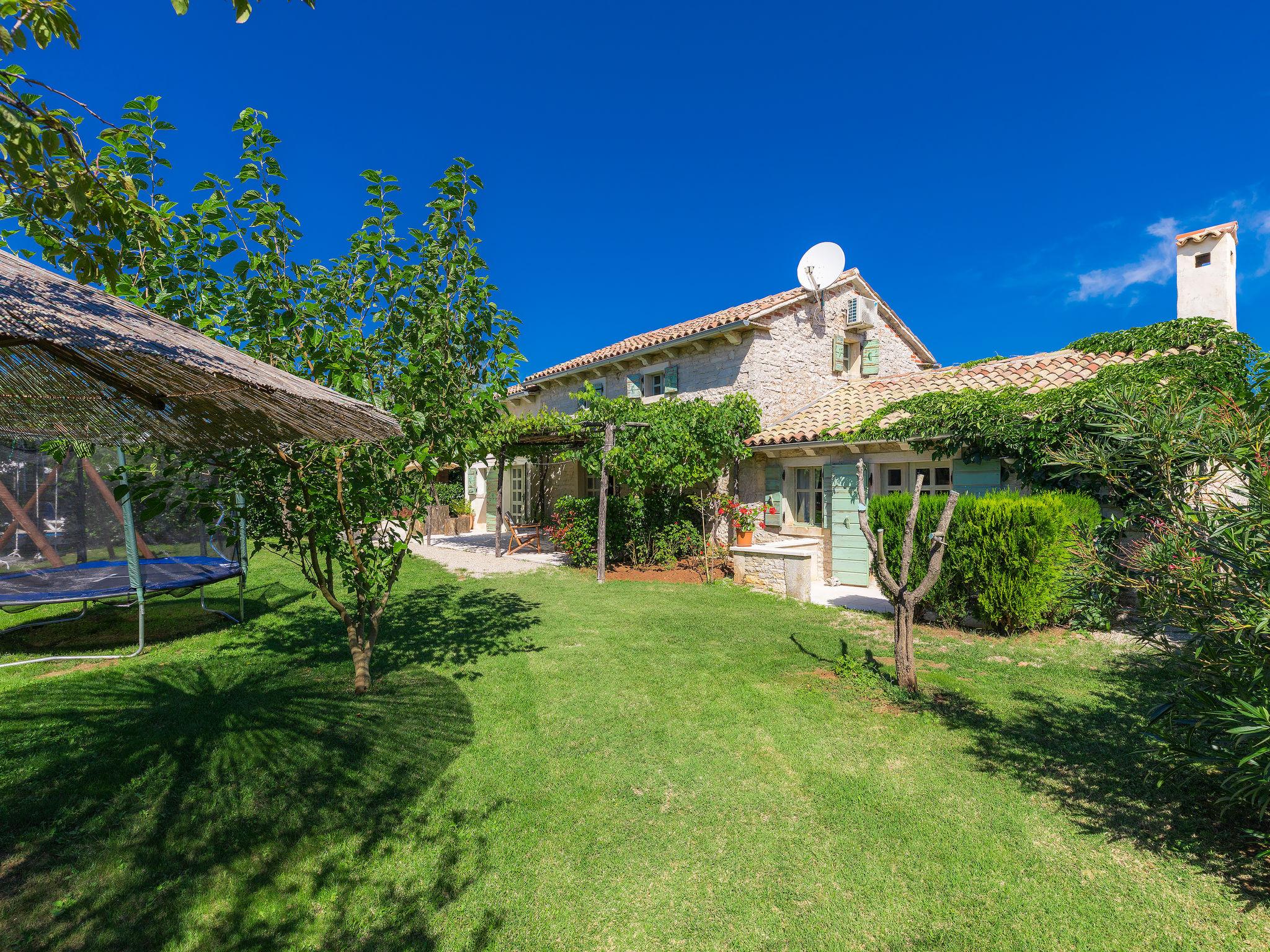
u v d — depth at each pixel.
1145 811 3.25
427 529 16.61
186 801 3.33
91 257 2.52
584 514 12.48
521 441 13.78
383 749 3.99
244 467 4.43
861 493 5.23
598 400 12.25
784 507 11.84
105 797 3.37
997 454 8.59
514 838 3.06
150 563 7.90
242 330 4.36
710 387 13.62
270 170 4.27
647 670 5.64
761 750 4.01
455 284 5.12
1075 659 5.91
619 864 2.86
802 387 13.62
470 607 8.43
